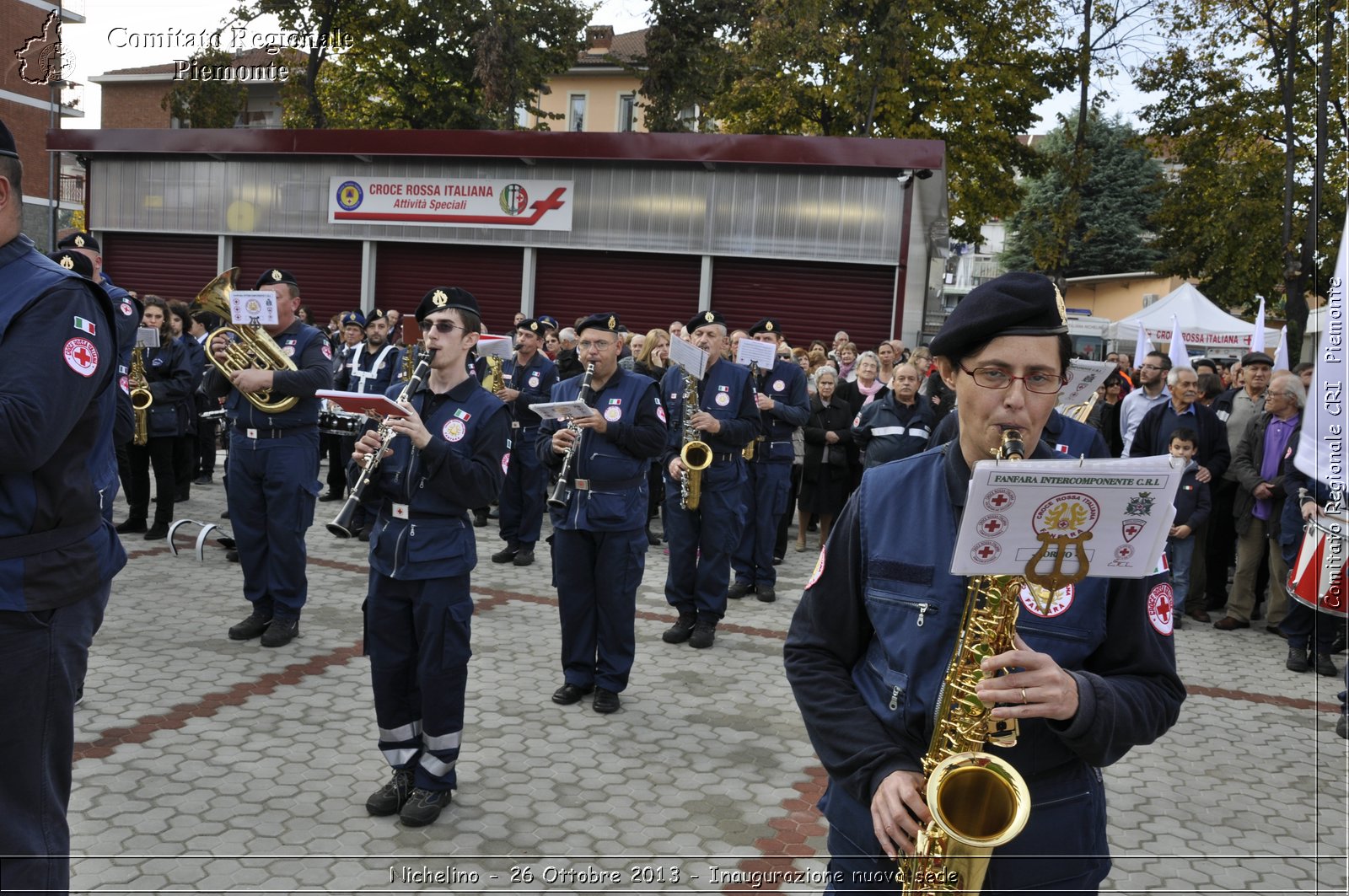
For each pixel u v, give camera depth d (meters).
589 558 5.27
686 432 6.54
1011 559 1.60
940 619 1.88
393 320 14.49
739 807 4.16
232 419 6.01
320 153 17.11
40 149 25.17
